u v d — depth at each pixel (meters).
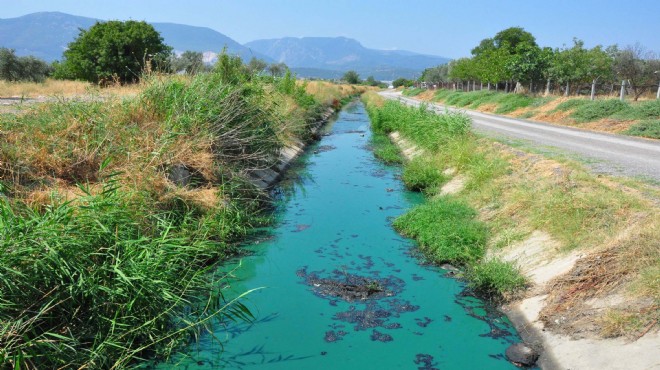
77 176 7.70
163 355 5.30
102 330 4.97
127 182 7.52
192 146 9.33
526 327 5.82
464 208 9.46
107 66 32.03
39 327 4.65
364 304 6.69
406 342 5.72
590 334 5.05
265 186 12.55
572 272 6.04
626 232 6.20
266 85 15.15
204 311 5.88
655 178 8.56
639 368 4.32
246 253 8.55
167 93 10.14
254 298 6.84
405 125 20.88
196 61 12.68
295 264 8.06
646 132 15.68
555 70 27.73
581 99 22.58
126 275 5.24
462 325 6.10
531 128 18.58
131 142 8.38
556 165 9.83
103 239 5.54
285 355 5.44
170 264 6.02
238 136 11.06
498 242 7.91
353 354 5.47
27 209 5.55
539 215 7.75
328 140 23.16
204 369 5.15
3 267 4.35
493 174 10.60
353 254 8.52
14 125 8.03
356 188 13.43
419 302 6.73
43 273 4.70
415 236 9.28
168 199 8.00
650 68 25.89
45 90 19.73
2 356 3.96
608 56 26.56
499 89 41.19
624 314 4.95
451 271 7.74
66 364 4.45
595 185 8.02
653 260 5.41
